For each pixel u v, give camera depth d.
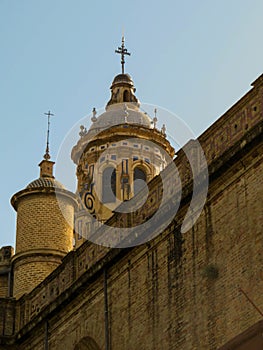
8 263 71.06
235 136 47.41
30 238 68.38
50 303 58.47
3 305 63.06
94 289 55.53
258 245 44.38
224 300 45.56
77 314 56.56
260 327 38.31
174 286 49.22
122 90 76.00
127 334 51.75
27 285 66.88
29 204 69.31
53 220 68.88
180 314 48.25
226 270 45.97
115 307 53.22
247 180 46.00
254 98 46.59
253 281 44.12
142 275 51.78
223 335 45.06
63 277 59.31
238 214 46.09
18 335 60.94
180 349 47.59
